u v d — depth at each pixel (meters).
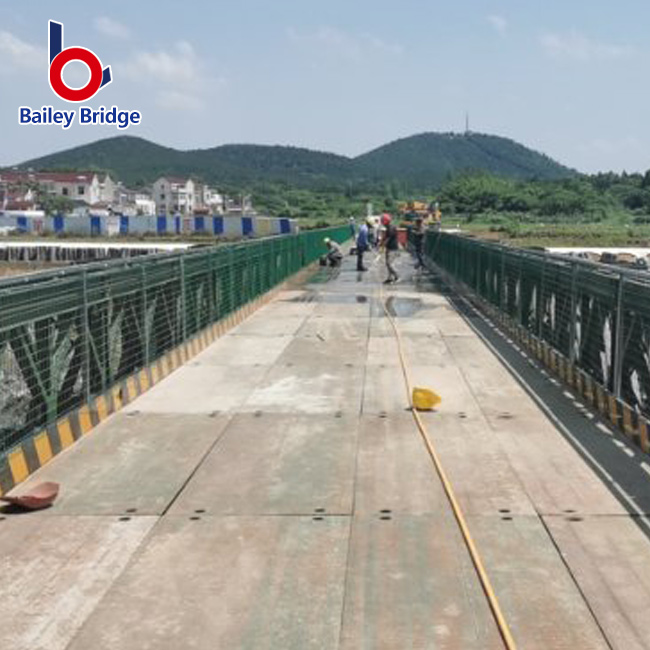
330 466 7.11
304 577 4.95
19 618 4.48
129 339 9.83
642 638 4.25
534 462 7.21
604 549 5.34
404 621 4.42
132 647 4.18
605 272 8.93
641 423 7.62
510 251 15.07
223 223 72.50
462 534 5.59
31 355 7.10
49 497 6.18
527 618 4.45
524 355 12.82
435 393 9.86
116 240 65.88
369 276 29.38
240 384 10.58
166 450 7.65
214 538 5.55
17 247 51.47
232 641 4.23
